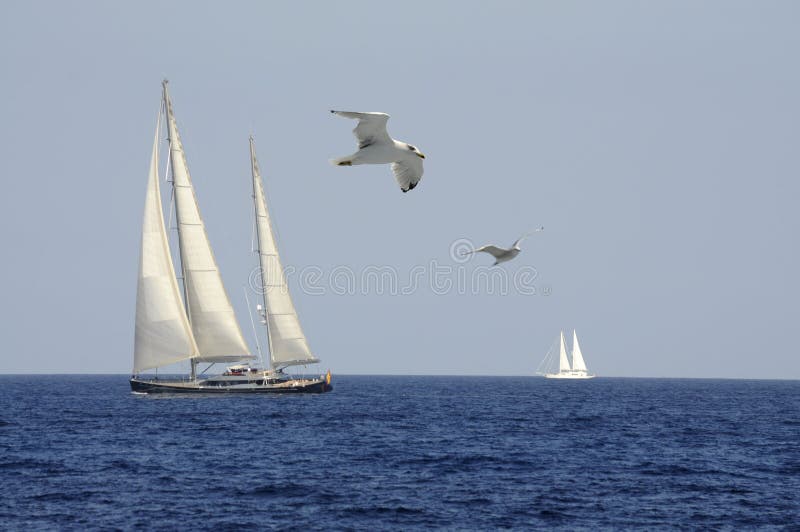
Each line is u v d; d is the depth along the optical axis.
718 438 105.88
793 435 110.75
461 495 66.69
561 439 101.94
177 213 136.62
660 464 82.25
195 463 79.88
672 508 63.38
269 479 72.12
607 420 132.50
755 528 58.25
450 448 91.56
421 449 90.44
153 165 131.75
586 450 91.69
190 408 135.00
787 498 67.00
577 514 61.25
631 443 98.88
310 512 60.84
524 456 86.31
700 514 61.66
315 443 94.31
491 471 77.19
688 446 96.75
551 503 64.38
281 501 64.06
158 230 132.62
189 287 137.12
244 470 76.31
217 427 109.00
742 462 84.44
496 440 99.94
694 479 74.50
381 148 37.19
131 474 74.19
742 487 71.19
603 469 79.00
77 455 84.56
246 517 59.31
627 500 65.75
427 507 62.72
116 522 57.78
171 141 135.62
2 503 62.97
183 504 62.91
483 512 61.50
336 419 123.62
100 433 102.50
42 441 95.12
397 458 83.75
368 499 64.88
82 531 55.72
